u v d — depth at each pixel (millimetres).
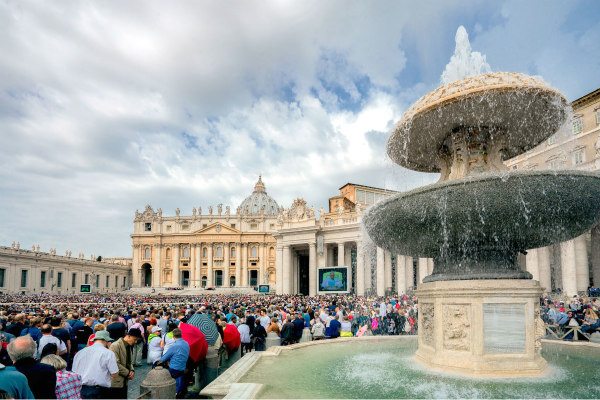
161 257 105688
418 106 6453
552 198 5348
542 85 5770
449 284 6203
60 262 79500
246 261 102688
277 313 15070
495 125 6672
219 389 4836
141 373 10945
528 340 5848
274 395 4707
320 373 6051
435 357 6254
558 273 33219
